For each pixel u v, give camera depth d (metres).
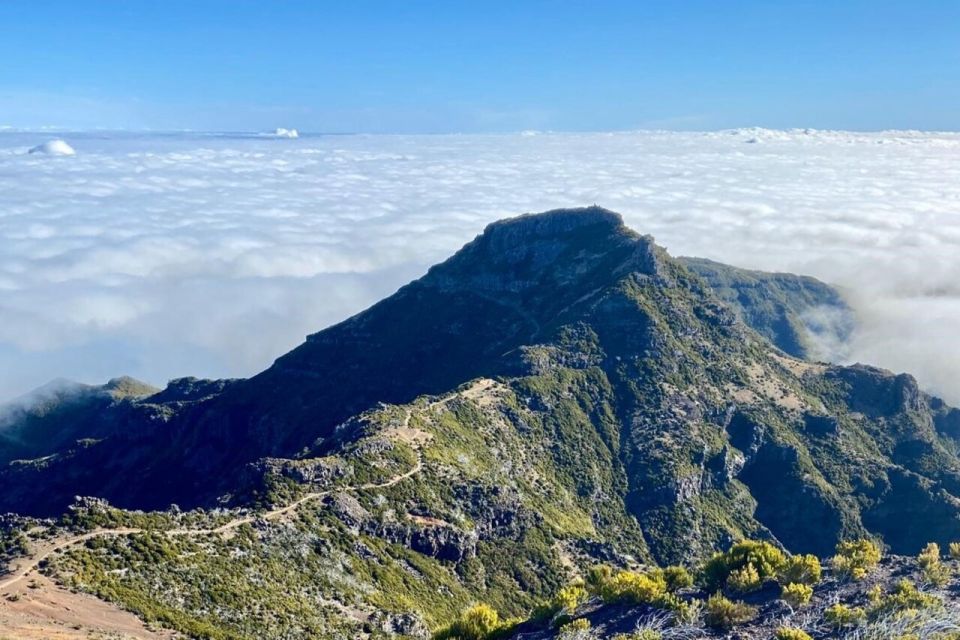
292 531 155.88
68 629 92.50
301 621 123.25
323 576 145.62
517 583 185.62
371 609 140.88
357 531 169.75
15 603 97.12
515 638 93.56
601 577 104.25
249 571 133.12
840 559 92.94
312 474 181.62
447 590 168.50
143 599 109.00
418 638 131.75
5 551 115.81
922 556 91.50
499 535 199.38
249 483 179.88
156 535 131.50
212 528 145.88
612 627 87.81
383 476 192.50
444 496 196.25
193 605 114.38
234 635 106.62
